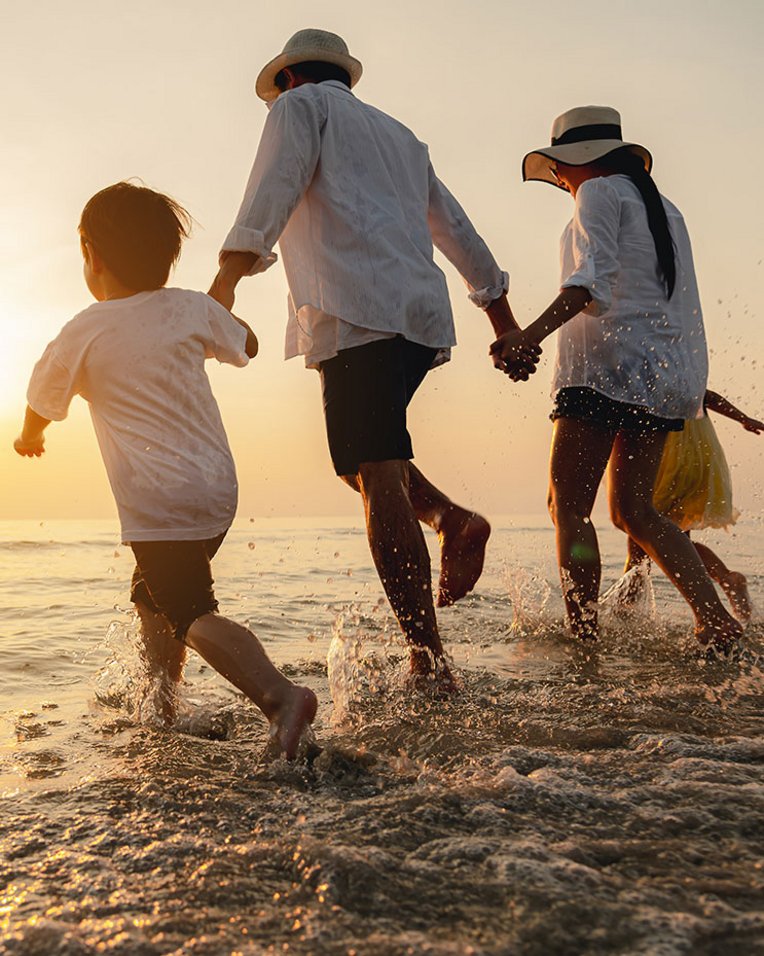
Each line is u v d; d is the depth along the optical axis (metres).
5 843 1.29
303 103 2.59
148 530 2.05
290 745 1.76
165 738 1.98
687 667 2.74
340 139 2.63
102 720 2.18
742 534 7.60
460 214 3.05
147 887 1.13
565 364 3.30
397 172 2.72
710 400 3.94
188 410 2.16
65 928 1.00
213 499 2.10
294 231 2.68
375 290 2.52
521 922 1.00
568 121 3.56
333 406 2.57
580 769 1.62
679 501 3.67
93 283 2.34
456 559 2.65
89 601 4.77
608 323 3.21
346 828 1.31
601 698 2.24
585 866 1.15
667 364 3.21
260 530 19.06
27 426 2.31
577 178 3.51
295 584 5.63
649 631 3.44
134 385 2.14
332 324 2.56
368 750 1.83
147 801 1.48
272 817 1.39
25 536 15.57
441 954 0.93
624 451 3.27
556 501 3.31
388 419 2.51
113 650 3.17
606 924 0.98
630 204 3.23
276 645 3.23
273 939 0.98
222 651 1.92
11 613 4.21
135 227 2.27
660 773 1.57
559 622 3.60
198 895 1.09
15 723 2.14
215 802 1.46
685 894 1.06
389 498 2.48
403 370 2.58
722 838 1.24
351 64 2.91
